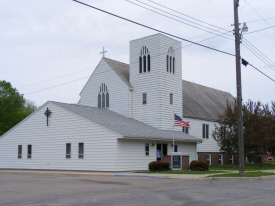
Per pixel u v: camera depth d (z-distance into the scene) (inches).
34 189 621.0
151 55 1475.1
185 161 1192.2
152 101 1446.9
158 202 467.5
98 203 458.0
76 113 1203.2
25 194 551.8
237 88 921.5
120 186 665.6
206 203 460.1
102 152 1115.3
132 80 1523.1
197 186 665.6
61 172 1080.2
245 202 469.4
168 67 1498.5
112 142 1094.4
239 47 931.3
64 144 1224.2
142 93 1482.5
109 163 1093.8
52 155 1254.9
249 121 1354.6
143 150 1202.6
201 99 1939.0
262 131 1347.2
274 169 1284.4
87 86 1651.1
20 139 1366.9
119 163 1087.0
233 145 1364.4
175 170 1110.4
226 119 1411.2
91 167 1136.2
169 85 1486.2
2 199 498.6
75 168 1179.9
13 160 1378.0
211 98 2063.2
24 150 1348.4
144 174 932.0
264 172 1024.2
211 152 1761.8
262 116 1459.2
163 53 1469.0
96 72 1622.8
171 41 1524.4
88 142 1156.5
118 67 1608.0
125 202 466.6
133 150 1154.0
